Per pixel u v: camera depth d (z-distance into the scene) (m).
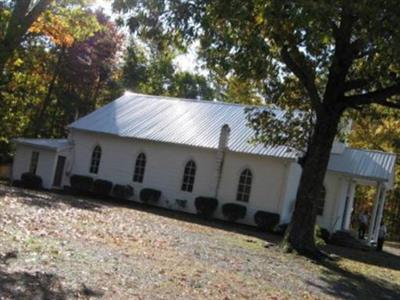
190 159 34.56
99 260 12.44
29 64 45.69
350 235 33.50
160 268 13.11
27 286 9.19
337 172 33.22
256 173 32.50
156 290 10.80
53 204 23.94
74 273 10.70
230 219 32.38
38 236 14.02
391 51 13.73
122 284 10.65
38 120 50.44
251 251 19.84
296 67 20.19
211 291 11.84
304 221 21.05
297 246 20.91
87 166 38.12
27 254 11.52
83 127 38.22
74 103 53.44
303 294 13.97
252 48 16.73
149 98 42.78
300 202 21.19
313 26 14.50
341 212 34.31
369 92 20.25
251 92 33.47
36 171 37.62
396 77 19.36
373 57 17.06
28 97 41.44
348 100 20.70
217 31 17.28
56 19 27.81
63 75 52.00
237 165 33.09
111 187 36.50
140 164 36.34
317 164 21.03
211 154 33.94
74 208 23.83
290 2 13.91
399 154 45.62
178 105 40.69
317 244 27.39
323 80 23.56
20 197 24.42
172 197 34.81
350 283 17.31
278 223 31.03
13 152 45.22
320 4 13.32
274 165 32.09
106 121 38.88
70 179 37.72
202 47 18.27
